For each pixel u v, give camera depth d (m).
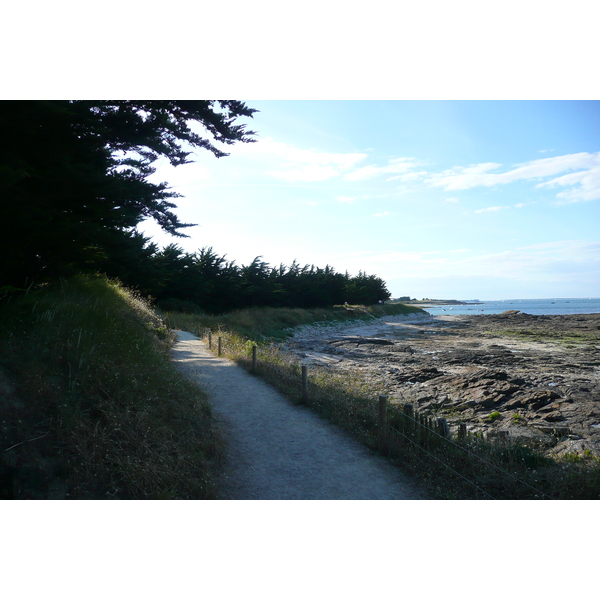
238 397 11.41
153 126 10.18
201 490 5.78
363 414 9.48
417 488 6.39
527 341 38.66
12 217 7.14
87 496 4.99
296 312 46.44
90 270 15.79
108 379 7.23
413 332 48.66
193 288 43.84
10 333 7.05
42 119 7.52
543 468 6.71
